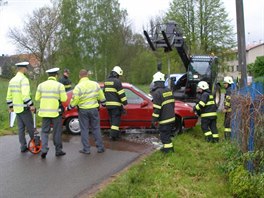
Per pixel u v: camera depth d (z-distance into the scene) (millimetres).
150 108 11633
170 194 6363
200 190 6742
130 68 56531
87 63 58188
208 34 50625
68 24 58062
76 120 11680
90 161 8727
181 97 19359
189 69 19422
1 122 14000
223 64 50156
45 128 8977
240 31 13148
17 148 9953
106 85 10859
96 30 58688
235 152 8203
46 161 8688
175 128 11961
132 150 9875
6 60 59062
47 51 45938
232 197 6438
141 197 6281
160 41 15523
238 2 13117
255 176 6469
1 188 6867
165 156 8906
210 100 10898
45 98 8922
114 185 6789
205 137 10969
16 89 9266
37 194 6566
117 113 10906
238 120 8188
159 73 9219
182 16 50594
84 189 6840
